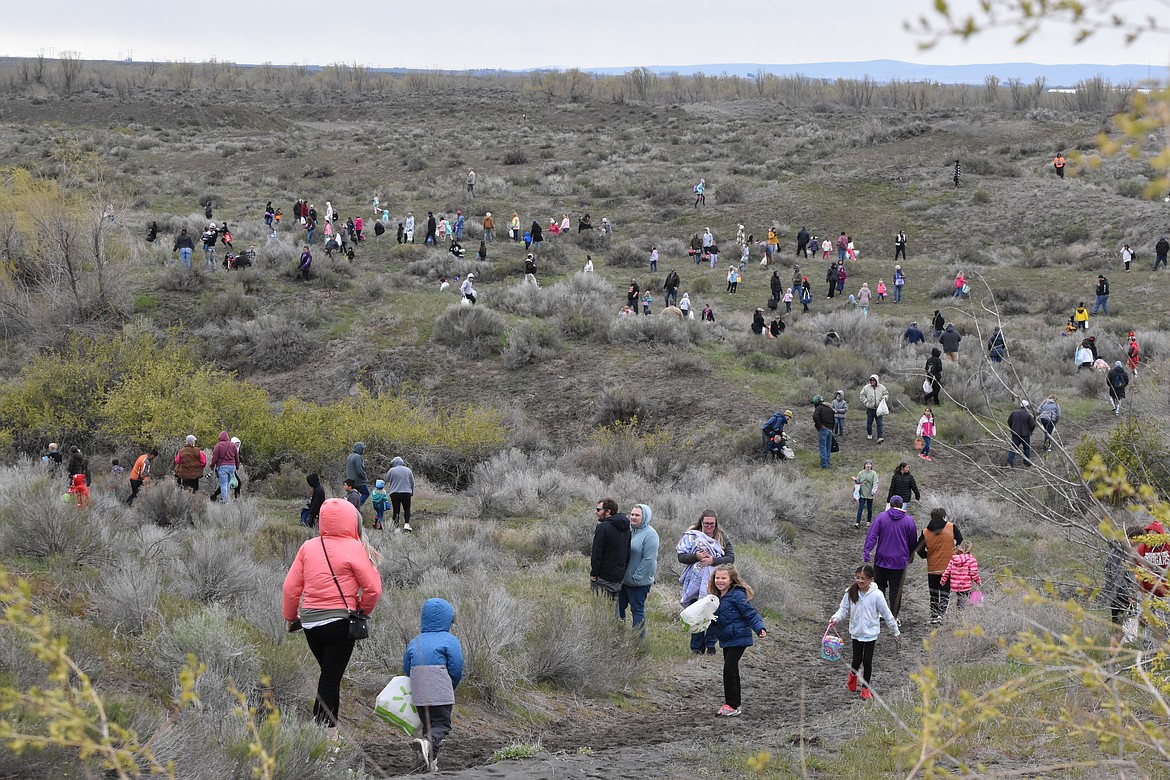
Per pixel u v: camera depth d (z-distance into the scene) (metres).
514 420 30.92
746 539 18.59
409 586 13.63
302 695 7.53
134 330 36.31
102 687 6.49
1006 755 6.10
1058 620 9.01
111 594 8.80
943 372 30.55
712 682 10.53
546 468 26.59
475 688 8.72
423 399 32.34
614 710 9.27
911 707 7.85
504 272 46.09
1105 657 5.95
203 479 24.56
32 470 22.61
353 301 41.09
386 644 9.28
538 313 39.50
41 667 5.86
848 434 27.16
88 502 17.42
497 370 35.00
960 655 10.26
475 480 25.92
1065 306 41.88
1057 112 90.94
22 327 37.44
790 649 12.30
